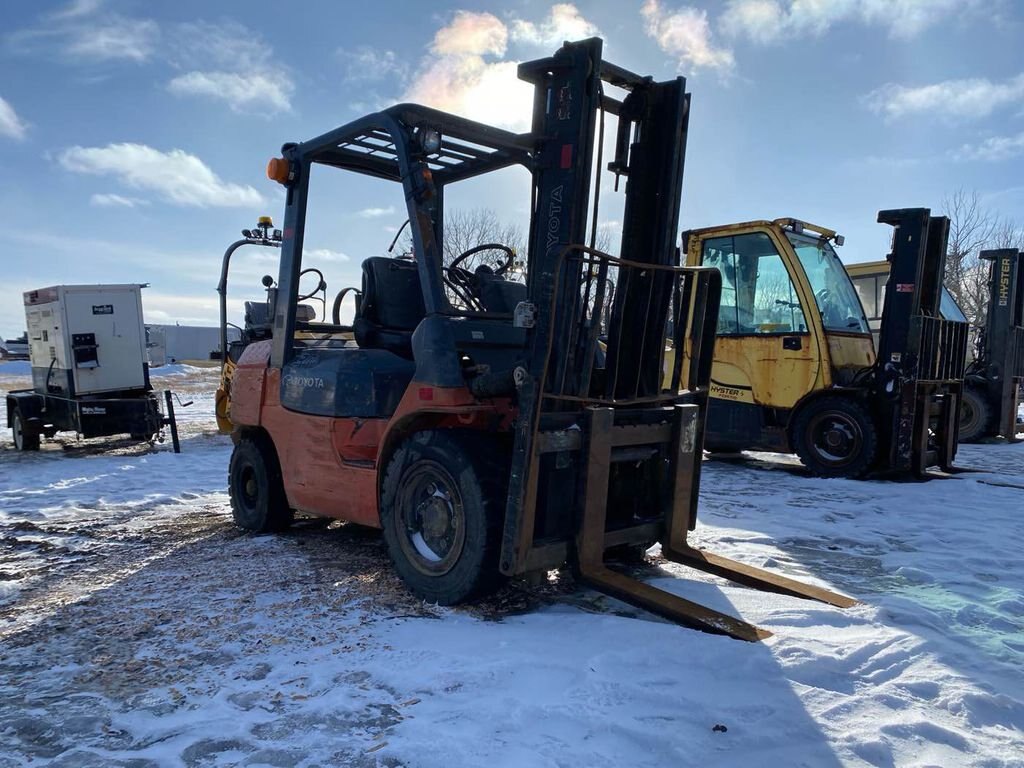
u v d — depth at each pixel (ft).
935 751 8.17
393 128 13.75
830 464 27.43
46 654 11.25
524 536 11.99
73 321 36.83
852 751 8.12
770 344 28.50
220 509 22.54
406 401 13.71
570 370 13.29
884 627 11.77
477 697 9.44
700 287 15.07
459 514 12.70
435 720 8.89
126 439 42.06
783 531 19.07
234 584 14.38
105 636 11.89
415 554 13.46
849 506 22.25
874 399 27.12
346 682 10.02
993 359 39.06
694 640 10.86
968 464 31.48
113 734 8.89
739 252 29.35
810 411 27.78
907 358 26.14
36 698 9.83
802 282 27.53
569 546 12.94
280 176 17.08
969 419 39.45
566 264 12.75
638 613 12.65
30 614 13.03
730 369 29.45
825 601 12.96
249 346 19.81
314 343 18.12
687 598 13.04
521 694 9.46
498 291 16.74
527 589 13.70
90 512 22.21
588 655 10.59
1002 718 9.04
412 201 13.61
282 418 17.24
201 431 45.16
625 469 14.74
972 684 9.76
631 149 14.92
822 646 10.77
